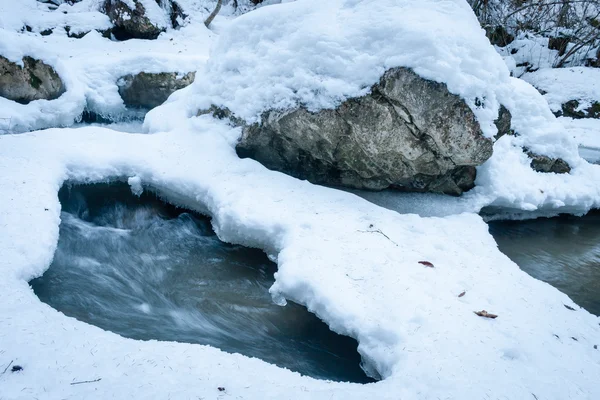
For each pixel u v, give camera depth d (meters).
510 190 6.29
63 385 2.63
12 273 3.76
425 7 5.38
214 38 14.51
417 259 4.55
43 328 3.13
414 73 4.99
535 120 7.13
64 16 13.17
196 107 6.93
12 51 7.38
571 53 14.70
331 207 5.38
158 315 4.28
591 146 9.98
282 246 4.88
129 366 2.87
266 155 6.32
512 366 3.30
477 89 5.00
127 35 13.76
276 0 17.86
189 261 5.14
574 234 6.60
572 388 3.15
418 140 5.39
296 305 4.31
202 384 2.79
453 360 3.30
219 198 5.43
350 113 5.44
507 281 4.39
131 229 5.68
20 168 5.25
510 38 16.30
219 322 4.27
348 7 5.86
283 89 5.82
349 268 4.34
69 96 8.12
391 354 3.45
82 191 5.82
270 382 2.94
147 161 6.02
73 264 4.88
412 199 6.12
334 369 3.86
